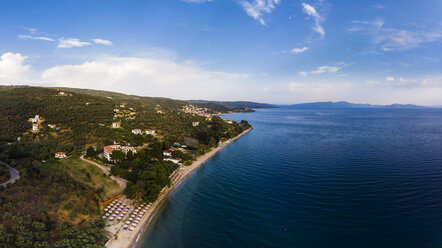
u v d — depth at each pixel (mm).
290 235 48781
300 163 99188
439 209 54812
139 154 98062
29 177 56375
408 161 94250
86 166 85062
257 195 68562
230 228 52344
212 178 85125
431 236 45562
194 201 66375
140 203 60938
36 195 49188
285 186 74062
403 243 44375
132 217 55062
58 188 54094
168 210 61438
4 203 43781
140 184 62688
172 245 46656
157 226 53531
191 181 83125
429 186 67625
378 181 73562
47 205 47750
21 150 84250
